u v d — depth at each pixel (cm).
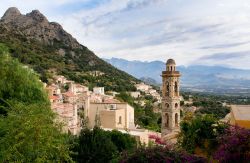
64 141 2403
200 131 2473
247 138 1861
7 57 3609
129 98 15462
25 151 2000
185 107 17938
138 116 11644
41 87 3719
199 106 18300
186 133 2603
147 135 5475
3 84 3272
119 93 16888
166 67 6391
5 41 19625
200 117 2606
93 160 3206
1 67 3375
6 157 1983
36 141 2016
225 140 1936
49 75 16338
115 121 6638
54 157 2250
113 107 7431
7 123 2223
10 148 1969
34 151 1998
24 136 1991
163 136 5897
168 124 6322
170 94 6284
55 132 2267
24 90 3428
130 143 4244
